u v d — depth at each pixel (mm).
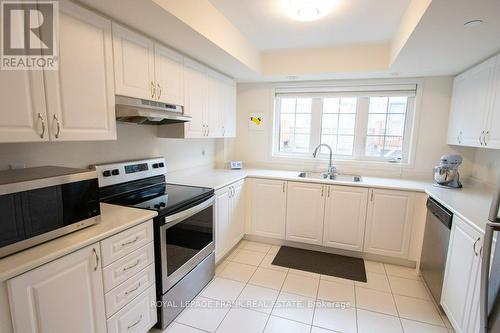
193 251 2072
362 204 2752
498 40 1795
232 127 3346
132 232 1474
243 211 3146
